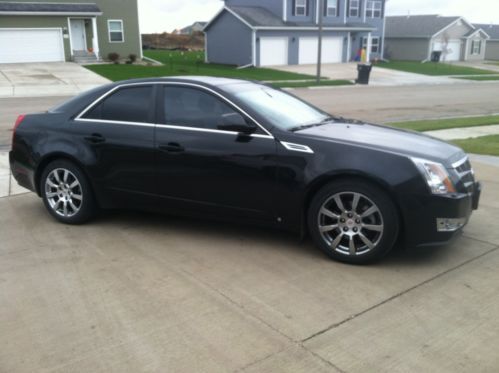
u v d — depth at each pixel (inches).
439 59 2012.8
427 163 163.0
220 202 188.7
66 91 882.8
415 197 160.1
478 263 172.9
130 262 175.9
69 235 203.0
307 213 178.9
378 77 1380.4
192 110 191.9
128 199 205.9
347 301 146.9
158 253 183.8
